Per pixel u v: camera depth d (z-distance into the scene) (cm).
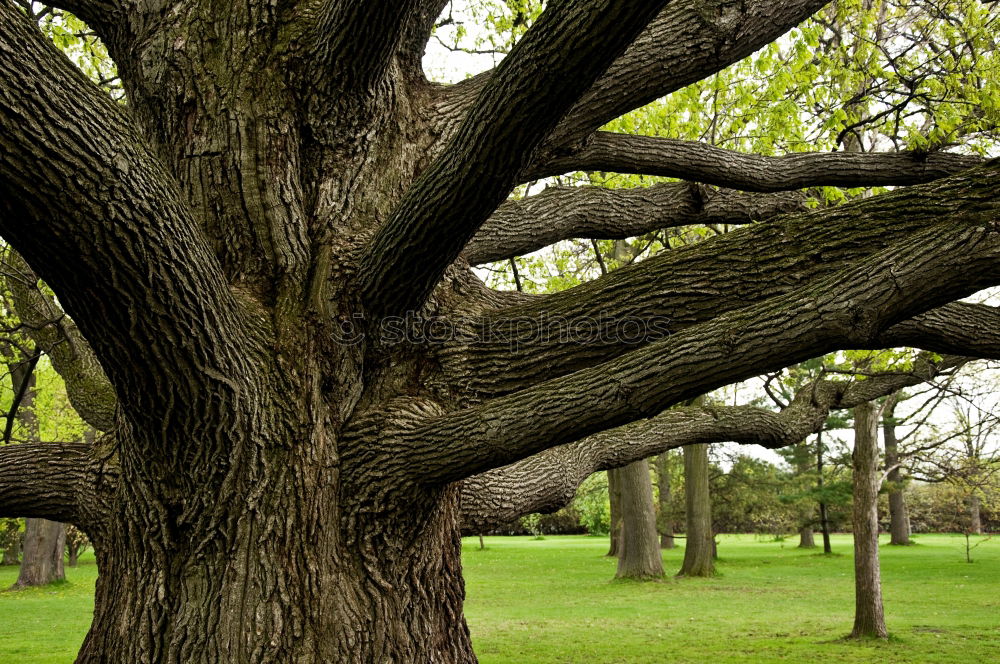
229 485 286
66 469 331
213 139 338
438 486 301
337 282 326
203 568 287
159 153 351
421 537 321
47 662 928
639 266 335
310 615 286
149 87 350
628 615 1333
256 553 285
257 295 324
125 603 295
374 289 317
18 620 1338
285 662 278
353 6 302
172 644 281
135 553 300
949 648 967
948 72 533
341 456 311
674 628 1177
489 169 253
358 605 297
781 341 229
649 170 418
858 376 590
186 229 246
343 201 351
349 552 306
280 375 301
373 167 361
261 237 331
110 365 255
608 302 328
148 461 292
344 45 322
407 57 384
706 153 416
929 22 627
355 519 306
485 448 271
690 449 2134
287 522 289
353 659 287
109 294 233
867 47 570
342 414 318
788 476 2878
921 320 314
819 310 225
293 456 295
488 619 1304
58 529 2059
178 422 274
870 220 297
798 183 431
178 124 345
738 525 3434
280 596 283
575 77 224
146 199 229
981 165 288
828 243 300
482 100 245
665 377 242
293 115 346
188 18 353
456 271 371
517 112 237
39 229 213
